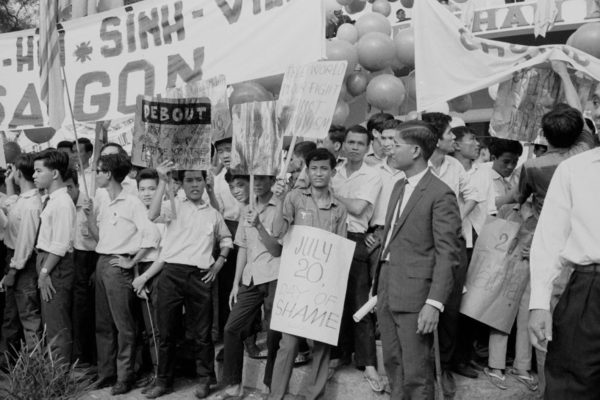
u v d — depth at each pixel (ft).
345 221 15.05
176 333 16.72
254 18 17.08
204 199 17.93
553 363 10.00
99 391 17.13
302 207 14.89
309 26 16.44
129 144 26.48
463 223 15.92
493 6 28.78
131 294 17.21
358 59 20.45
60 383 15.48
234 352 15.94
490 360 15.81
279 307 14.67
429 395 12.96
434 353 13.87
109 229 17.25
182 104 15.48
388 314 13.47
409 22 26.94
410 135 13.20
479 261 15.43
